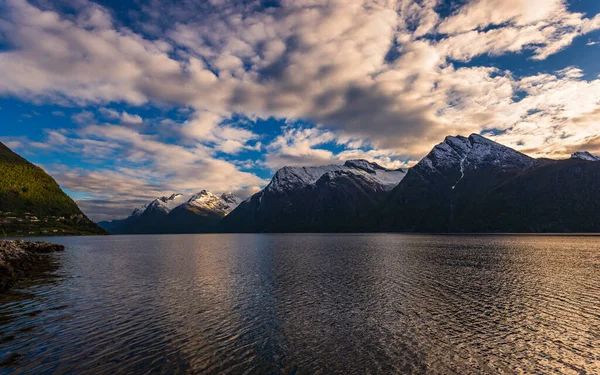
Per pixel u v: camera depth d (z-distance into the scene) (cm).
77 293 4031
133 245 15462
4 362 2069
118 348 2305
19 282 4834
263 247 13662
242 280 4969
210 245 15850
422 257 8312
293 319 2975
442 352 2262
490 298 3747
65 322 2862
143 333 2605
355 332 2642
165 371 1975
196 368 2014
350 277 5181
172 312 3191
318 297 3816
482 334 2600
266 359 2142
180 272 5862
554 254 8944
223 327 2758
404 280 4891
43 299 3716
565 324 2834
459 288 4303
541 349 2319
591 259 7631
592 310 3256
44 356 2162
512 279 4953
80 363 2067
